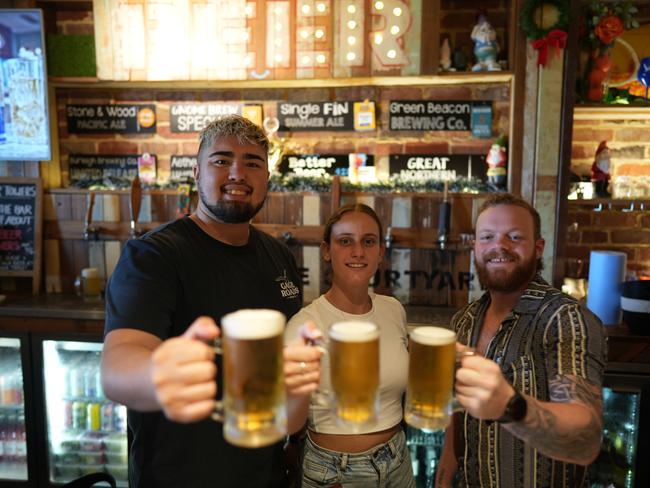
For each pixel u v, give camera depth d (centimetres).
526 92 231
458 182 253
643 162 256
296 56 239
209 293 127
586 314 110
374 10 234
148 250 120
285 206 255
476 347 130
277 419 67
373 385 75
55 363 238
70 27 263
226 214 131
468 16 252
